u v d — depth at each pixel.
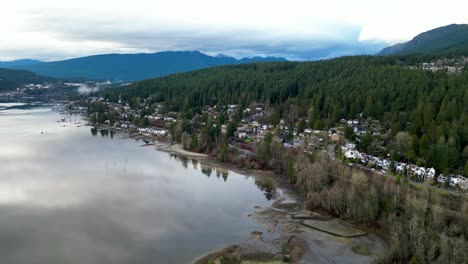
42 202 102.94
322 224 92.38
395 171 120.19
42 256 73.31
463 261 66.62
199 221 93.50
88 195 110.12
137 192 114.94
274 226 91.50
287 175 133.25
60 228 86.25
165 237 83.56
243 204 107.00
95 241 80.38
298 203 107.81
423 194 92.25
